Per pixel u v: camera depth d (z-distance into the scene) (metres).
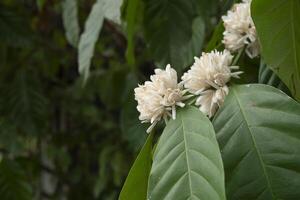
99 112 2.27
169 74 0.71
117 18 0.89
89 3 1.63
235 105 0.68
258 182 0.64
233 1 0.94
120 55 1.98
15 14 1.77
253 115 0.67
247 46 0.78
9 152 1.77
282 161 0.64
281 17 0.70
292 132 0.65
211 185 0.62
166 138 0.67
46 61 2.04
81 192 2.23
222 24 0.86
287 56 0.71
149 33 1.08
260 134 0.66
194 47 1.14
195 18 1.15
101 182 1.95
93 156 2.27
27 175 1.93
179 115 0.68
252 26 0.77
